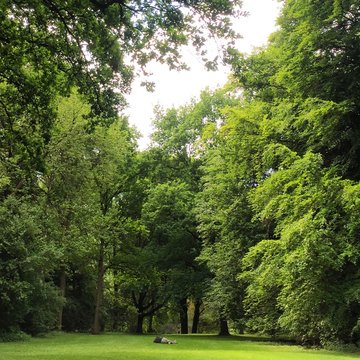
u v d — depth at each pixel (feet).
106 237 102.42
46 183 82.23
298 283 60.54
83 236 91.09
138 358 45.65
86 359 44.01
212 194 89.10
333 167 58.95
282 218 67.00
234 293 86.69
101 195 117.91
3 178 68.64
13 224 72.49
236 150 74.69
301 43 60.08
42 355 48.16
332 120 58.29
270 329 81.05
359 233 56.39
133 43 39.55
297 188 57.36
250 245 82.69
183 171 118.21
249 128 73.82
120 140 95.40
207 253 93.30
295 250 55.88
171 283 111.45
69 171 82.33
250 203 79.51
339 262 54.13
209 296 96.27
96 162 90.43
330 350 61.82
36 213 77.71
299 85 64.08
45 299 83.87
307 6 59.88
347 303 55.83
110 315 148.56
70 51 41.22
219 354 51.65
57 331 101.55
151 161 119.65
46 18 39.01
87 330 124.36
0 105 47.24
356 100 60.59
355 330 57.82
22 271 75.77
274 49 74.38
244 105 86.12
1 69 42.01
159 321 175.94
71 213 88.38
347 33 59.52
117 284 142.61
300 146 70.23
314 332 66.80
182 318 135.44
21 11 39.01
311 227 53.98
